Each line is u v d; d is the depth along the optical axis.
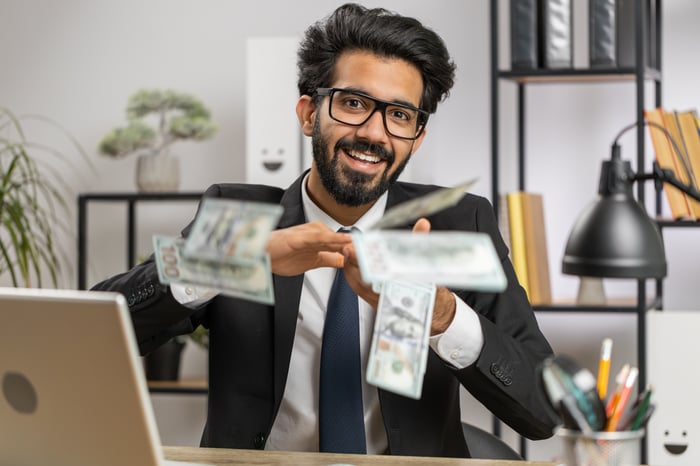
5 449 1.17
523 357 1.54
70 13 3.41
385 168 1.60
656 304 2.85
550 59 2.69
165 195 3.12
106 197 3.15
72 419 1.10
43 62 3.44
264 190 1.84
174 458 1.43
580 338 3.05
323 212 1.71
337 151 1.59
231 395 1.67
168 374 3.13
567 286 3.07
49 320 1.05
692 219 2.56
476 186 3.13
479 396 1.54
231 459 1.43
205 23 3.31
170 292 1.55
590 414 1.10
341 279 1.66
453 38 3.13
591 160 3.05
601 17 2.64
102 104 3.40
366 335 1.66
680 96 2.96
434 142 3.07
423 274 1.00
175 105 3.18
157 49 3.35
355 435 1.60
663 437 2.55
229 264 1.07
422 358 1.12
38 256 3.45
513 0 2.70
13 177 3.45
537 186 3.09
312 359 1.67
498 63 2.81
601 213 1.60
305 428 1.66
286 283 1.67
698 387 2.54
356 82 1.58
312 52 1.66
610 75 2.63
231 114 3.30
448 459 1.43
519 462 1.41
